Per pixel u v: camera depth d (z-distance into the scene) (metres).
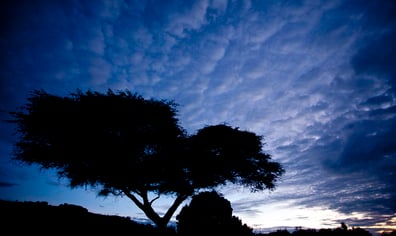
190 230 15.96
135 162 13.16
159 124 13.80
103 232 13.23
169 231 16.53
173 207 14.93
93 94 13.31
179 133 14.87
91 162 12.71
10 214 11.42
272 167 15.95
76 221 13.16
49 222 11.96
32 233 10.23
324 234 18.52
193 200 17.41
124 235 13.85
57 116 11.82
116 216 16.39
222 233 15.91
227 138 14.77
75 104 12.36
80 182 13.44
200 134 15.12
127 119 12.71
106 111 12.36
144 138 13.12
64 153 12.30
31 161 12.66
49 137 12.30
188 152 14.23
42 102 12.11
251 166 15.30
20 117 12.05
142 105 13.39
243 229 16.86
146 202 14.48
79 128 12.00
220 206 17.06
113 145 12.30
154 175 13.44
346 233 18.45
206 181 14.43
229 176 14.88
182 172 14.27
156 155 13.55
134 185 13.91
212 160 14.26
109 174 12.99
